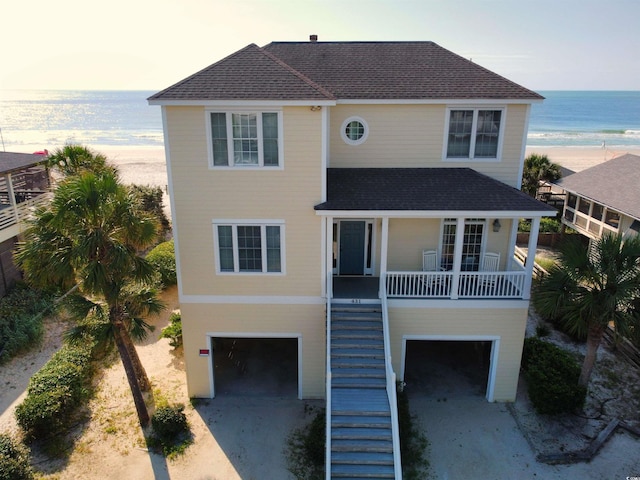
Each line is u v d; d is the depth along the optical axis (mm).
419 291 14305
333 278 15906
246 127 12695
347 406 12281
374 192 13750
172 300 21344
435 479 11766
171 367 16422
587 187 24609
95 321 12539
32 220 11531
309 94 12242
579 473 11875
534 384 13836
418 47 17438
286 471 12078
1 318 17625
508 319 14031
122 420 13711
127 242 12055
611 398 14562
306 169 12961
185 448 12750
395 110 14852
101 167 19109
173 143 12781
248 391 15227
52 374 14000
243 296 14117
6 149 80938
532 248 13406
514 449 12711
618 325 12023
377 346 13344
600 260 12312
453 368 16453
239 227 13562
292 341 18266
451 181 14430
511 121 14875
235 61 13398
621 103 185125
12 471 10461
